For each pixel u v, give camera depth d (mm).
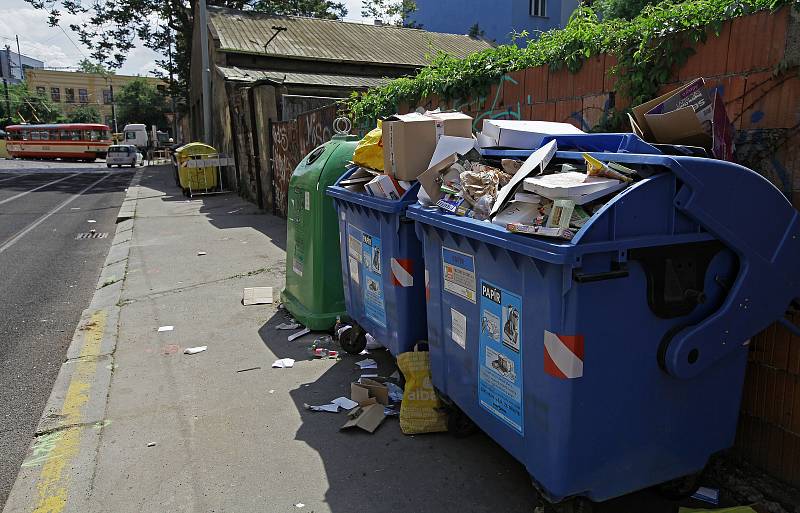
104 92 89688
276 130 12086
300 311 5355
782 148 2729
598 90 3914
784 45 2678
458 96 5562
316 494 2973
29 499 2973
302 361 4668
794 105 2664
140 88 81438
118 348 4992
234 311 5941
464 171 3242
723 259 2443
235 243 9578
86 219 13602
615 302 2275
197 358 4746
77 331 5555
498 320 2633
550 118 4398
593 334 2268
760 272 2457
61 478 3133
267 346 4988
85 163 44500
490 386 2773
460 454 3312
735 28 2928
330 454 3328
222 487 3037
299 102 12656
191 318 5754
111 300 6559
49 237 11203
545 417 2393
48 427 3689
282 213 12211
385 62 20641
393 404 3863
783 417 2863
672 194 2275
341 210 4641
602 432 2391
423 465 3205
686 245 2326
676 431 2553
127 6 31062
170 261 8328
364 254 4273
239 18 21953
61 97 87250
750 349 2975
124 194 19688
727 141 2760
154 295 6605
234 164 17359
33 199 17969
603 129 3852
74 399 4055
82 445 3449
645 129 2914
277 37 20844
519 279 2447
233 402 3980
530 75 4570
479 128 5281
